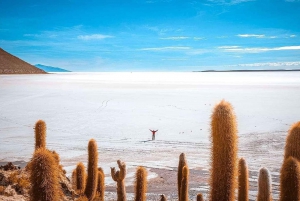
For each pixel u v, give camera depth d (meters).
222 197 4.12
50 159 4.23
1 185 8.26
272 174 19.53
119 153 26.20
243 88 98.56
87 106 57.06
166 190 17.42
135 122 41.88
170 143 30.28
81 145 29.08
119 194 7.44
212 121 4.17
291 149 4.86
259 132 34.19
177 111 51.53
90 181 8.19
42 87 105.06
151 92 84.94
